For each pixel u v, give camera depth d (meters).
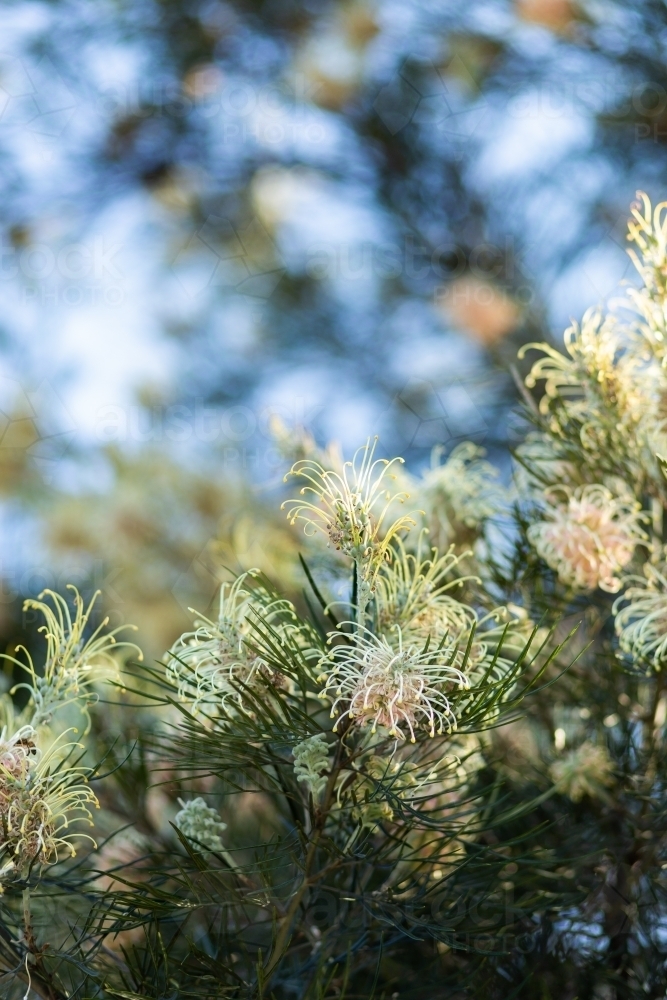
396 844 1.19
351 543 1.17
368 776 1.16
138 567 2.18
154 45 3.21
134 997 1.15
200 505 2.26
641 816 1.30
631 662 1.31
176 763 1.21
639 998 1.28
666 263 1.28
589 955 1.29
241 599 1.29
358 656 1.16
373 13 3.20
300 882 1.19
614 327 1.30
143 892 1.18
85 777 1.18
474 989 1.24
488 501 1.37
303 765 1.16
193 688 1.19
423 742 1.19
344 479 1.17
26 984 1.19
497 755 1.34
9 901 1.23
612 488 1.32
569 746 1.36
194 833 1.21
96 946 1.17
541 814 1.34
